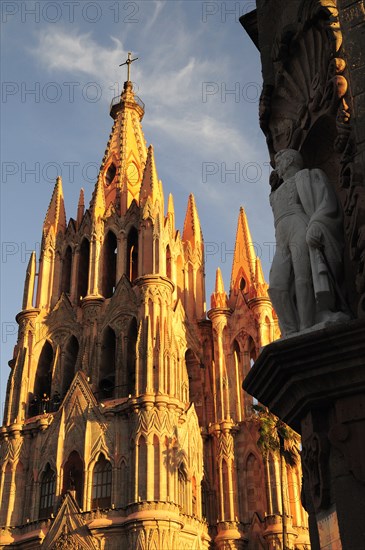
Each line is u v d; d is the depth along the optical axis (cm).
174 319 6047
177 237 6919
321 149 1090
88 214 6794
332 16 998
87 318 6041
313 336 809
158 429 5091
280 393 875
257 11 1261
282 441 4969
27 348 6094
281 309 919
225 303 6450
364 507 755
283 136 1160
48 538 4912
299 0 1128
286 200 970
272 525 5166
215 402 5950
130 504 4831
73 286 6431
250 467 5628
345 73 955
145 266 6016
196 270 6888
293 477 5412
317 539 873
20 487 5369
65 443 5359
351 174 877
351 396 802
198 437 5553
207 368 6225
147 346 5469
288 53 1113
